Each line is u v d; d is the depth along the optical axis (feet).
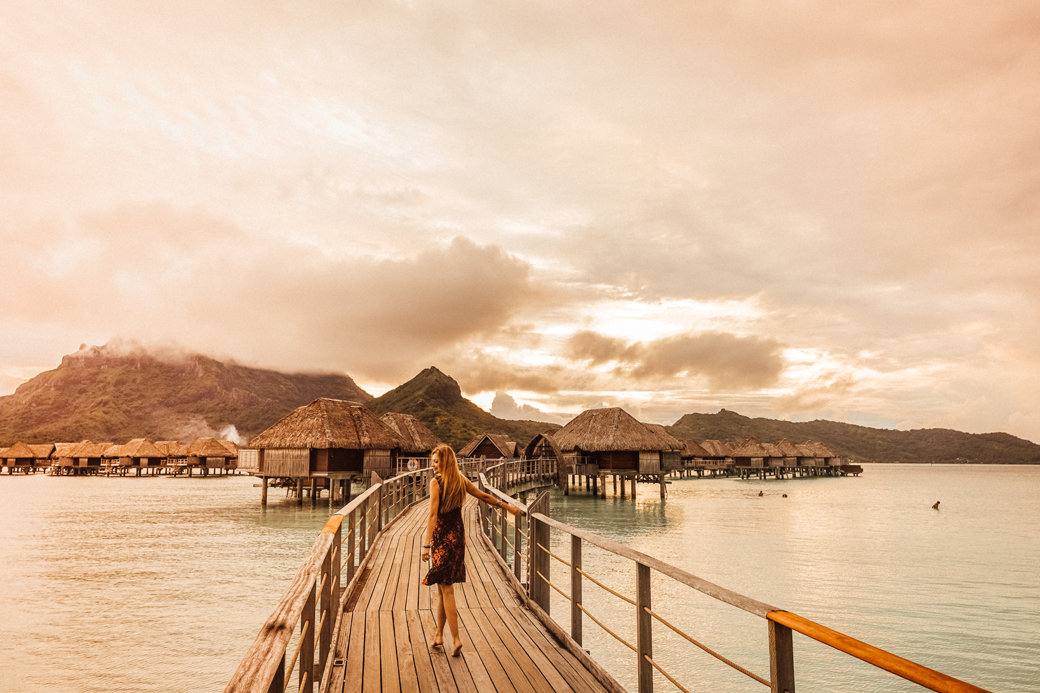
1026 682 38.09
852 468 487.61
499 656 18.54
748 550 86.07
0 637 41.63
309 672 13.15
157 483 268.00
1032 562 78.95
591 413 176.96
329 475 123.65
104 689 33.55
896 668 6.91
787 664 9.50
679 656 41.14
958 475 543.80
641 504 162.50
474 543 41.32
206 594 53.83
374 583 28.58
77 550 78.33
